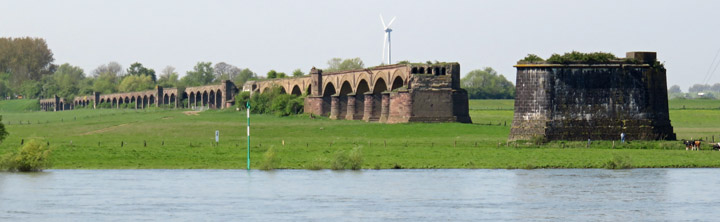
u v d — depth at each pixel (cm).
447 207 18312
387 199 19288
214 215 17238
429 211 17812
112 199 19000
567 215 17488
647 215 17500
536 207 18388
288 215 17312
